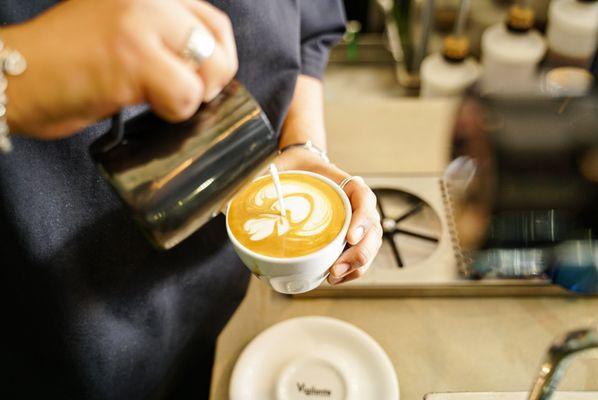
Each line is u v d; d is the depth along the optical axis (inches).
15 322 28.3
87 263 27.3
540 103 24.5
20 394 32.0
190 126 18.5
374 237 27.1
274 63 33.5
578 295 34.5
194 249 33.1
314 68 40.2
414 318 34.3
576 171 22.8
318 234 24.2
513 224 23.8
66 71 14.7
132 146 18.0
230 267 36.8
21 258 25.0
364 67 94.0
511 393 28.5
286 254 23.2
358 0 90.0
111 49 14.5
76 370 29.2
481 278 34.4
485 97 25.8
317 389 30.1
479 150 24.4
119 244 28.4
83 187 25.9
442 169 43.3
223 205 20.6
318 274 24.7
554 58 61.1
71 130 17.0
